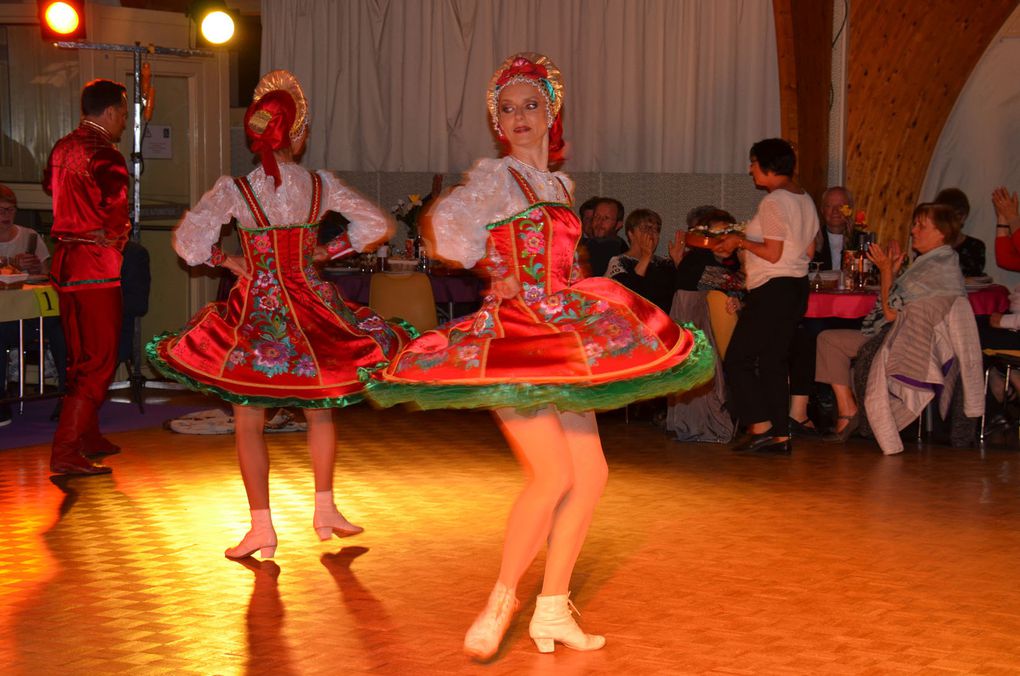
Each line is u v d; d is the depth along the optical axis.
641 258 7.86
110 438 7.41
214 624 3.94
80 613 4.05
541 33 10.33
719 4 9.79
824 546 4.98
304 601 4.19
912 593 4.33
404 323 5.15
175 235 4.69
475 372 3.54
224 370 4.63
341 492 5.92
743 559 4.76
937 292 7.08
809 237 7.06
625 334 3.60
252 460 4.73
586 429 3.70
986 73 9.64
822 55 9.44
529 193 3.71
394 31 10.79
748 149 9.83
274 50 11.11
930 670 3.54
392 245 10.66
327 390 4.69
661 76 9.98
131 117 9.69
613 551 4.87
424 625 3.93
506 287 3.63
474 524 5.29
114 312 6.32
